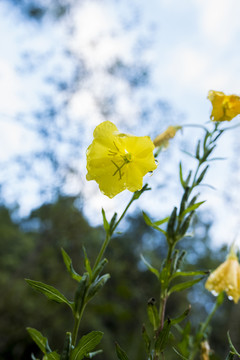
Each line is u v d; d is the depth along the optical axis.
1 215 19.84
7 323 10.57
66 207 11.88
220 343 13.29
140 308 14.64
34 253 12.37
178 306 13.61
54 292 1.38
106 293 14.88
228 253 2.01
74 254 12.28
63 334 11.13
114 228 1.48
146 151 1.46
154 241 19.19
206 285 1.95
